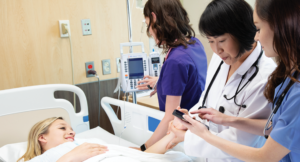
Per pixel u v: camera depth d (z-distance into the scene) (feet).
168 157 4.18
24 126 5.29
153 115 4.98
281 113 2.41
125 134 6.02
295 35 1.96
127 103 5.71
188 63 3.98
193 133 3.28
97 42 6.93
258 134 2.99
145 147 4.57
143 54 6.13
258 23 2.25
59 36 6.31
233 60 3.10
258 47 3.25
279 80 2.63
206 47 7.64
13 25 5.73
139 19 7.70
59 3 6.21
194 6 8.04
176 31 4.09
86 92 6.93
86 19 6.63
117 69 7.34
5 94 5.03
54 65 6.34
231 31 2.76
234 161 3.35
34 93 5.32
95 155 4.15
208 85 3.91
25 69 5.99
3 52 5.70
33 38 6.00
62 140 4.86
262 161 2.42
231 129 3.28
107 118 7.50
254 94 3.13
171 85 3.97
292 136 2.19
